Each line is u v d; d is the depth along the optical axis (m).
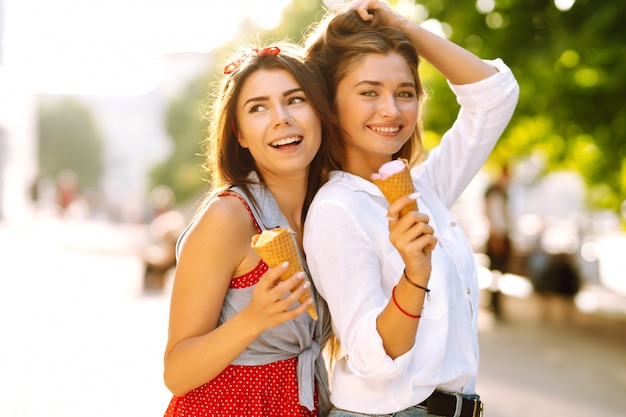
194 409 2.62
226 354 2.39
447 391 2.65
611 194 14.09
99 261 19.19
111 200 49.25
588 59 9.45
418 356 2.59
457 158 3.10
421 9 9.47
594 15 7.96
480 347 9.72
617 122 10.71
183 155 42.31
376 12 2.93
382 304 2.53
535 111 10.78
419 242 2.25
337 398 2.68
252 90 2.67
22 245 22.80
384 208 2.72
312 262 2.65
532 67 9.37
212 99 3.18
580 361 8.84
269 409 2.64
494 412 6.60
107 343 8.87
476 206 26.17
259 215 2.65
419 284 2.29
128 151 104.06
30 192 32.75
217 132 2.80
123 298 12.70
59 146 64.44
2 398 6.43
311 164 2.87
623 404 6.92
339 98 2.79
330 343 2.95
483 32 9.36
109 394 6.62
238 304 2.63
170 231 14.03
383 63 2.74
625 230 15.48
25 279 15.09
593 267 16.31
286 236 2.23
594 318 12.02
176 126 43.41
